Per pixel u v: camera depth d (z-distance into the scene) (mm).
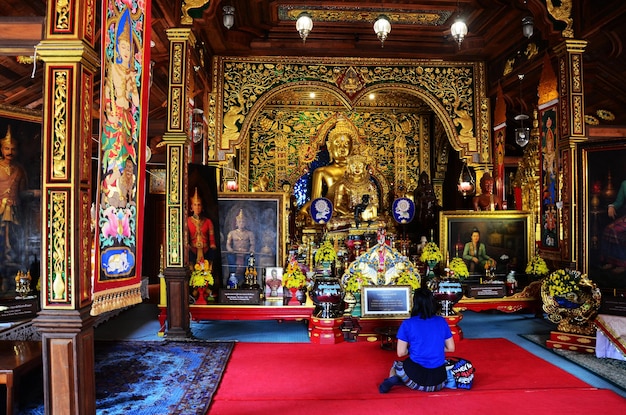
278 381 4426
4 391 3910
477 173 9336
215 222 6801
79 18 2904
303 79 9180
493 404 3848
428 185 10609
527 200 9023
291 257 6707
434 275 7020
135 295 3301
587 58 7328
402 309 6211
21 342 4402
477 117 9344
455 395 4043
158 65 8328
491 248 7738
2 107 5859
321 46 9055
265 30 8812
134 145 3316
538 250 7297
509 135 10867
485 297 7133
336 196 11211
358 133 11875
